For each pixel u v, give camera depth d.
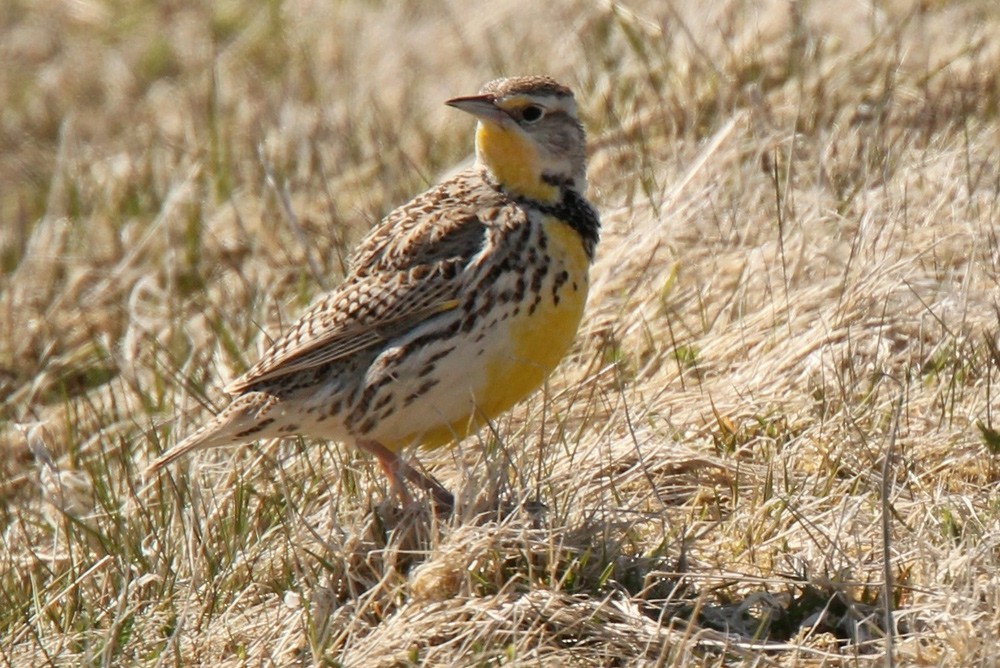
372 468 10.18
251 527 9.91
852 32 16.08
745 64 15.48
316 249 14.65
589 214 9.87
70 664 8.87
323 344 9.56
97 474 11.36
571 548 8.73
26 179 18.86
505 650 8.24
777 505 9.40
